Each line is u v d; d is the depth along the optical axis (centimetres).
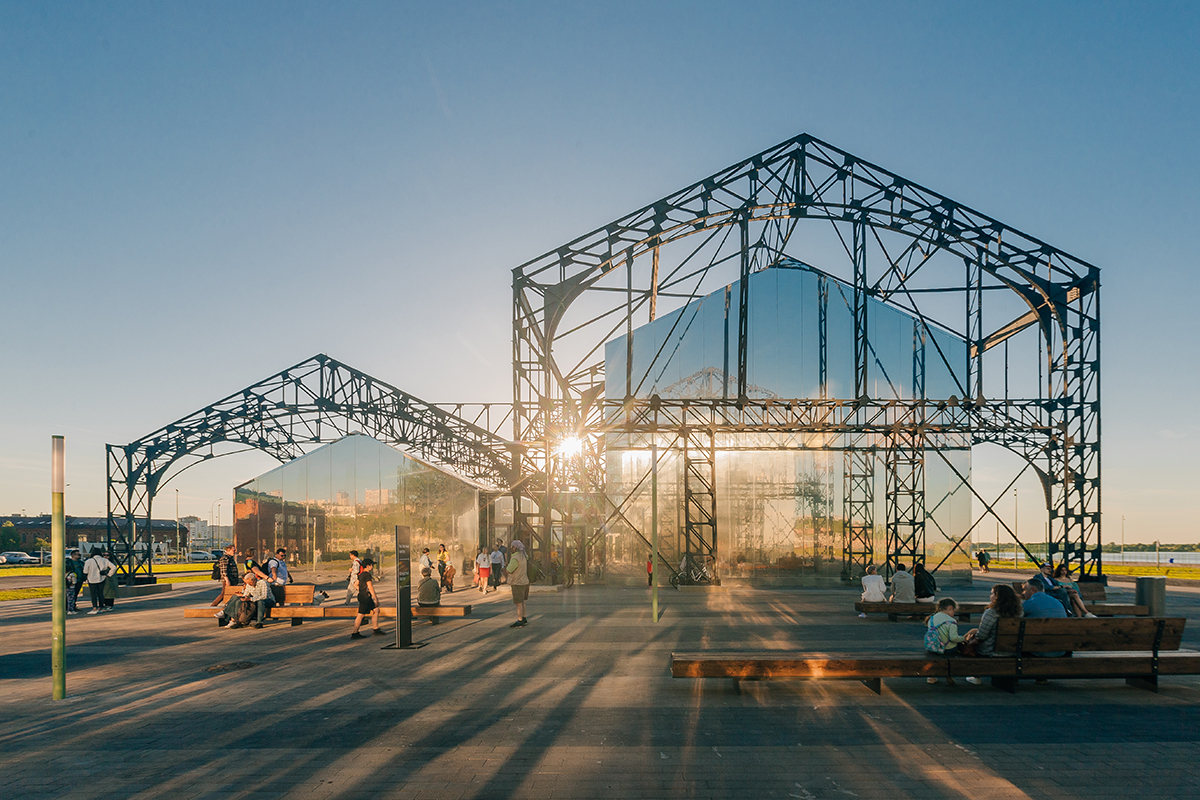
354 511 2852
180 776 639
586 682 1000
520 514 2834
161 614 2019
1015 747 707
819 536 2720
